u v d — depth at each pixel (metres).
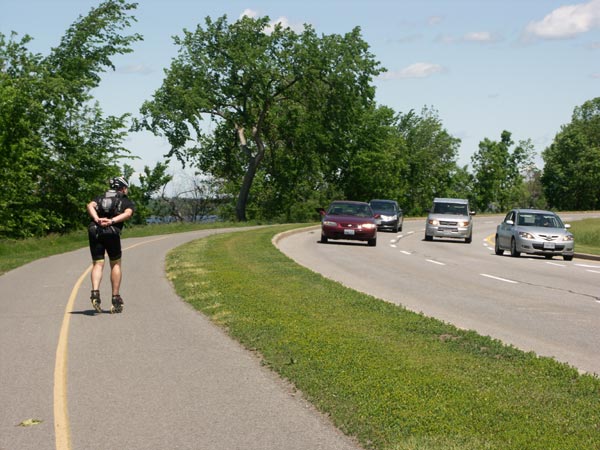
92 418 6.64
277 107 70.19
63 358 9.04
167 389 7.62
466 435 5.83
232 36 66.88
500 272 21.91
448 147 113.62
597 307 14.48
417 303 14.58
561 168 145.50
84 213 42.91
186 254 24.05
